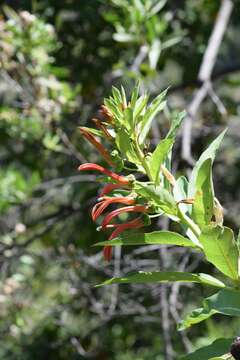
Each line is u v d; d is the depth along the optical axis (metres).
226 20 7.69
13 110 6.95
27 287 7.65
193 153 8.12
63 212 7.75
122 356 8.30
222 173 8.65
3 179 7.50
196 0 8.44
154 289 6.87
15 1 7.72
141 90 7.13
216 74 8.21
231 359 2.59
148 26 6.90
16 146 8.12
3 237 7.40
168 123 7.48
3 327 7.32
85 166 2.72
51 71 6.91
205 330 7.38
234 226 7.93
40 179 8.04
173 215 2.69
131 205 2.75
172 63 9.04
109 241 2.64
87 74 8.14
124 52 8.16
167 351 6.21
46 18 7.86
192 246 2.67
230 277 2.62
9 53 6.69
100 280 7.43
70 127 7.47
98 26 8.08
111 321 8.05
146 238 2.64
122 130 2.65
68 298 7.80
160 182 2.75
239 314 2.59
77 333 8.07
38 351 7.97
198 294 7.54
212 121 8.32
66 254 7.09
